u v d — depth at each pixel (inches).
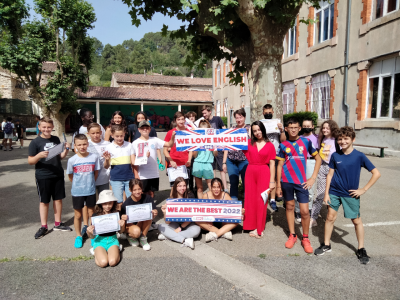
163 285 124.6
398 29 383.2
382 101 423.5
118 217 151.6
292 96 634.2
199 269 138.1
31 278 130.6
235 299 115.2
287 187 159.6
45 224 179.9
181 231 172.2
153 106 1475.1
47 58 813.9
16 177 346.6
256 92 232.4
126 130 229.3
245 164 214.7
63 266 141.2
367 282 125.3
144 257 151.1
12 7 732.7
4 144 627.8
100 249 146.6
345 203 146.3
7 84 1183.6
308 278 129.0
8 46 760.3
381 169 333.1
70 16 773.3
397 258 146.3
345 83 473.1
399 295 116.2
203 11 233.8
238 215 172.4
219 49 281.9
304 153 158.1
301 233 181.5
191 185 242.1
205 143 186.5
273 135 220.5
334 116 502.3
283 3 210.8
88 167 168.9
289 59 625.9
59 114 892.6
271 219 205.0
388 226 186.7
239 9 203.9
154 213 160.9
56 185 181.5
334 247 159.8
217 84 1166.3
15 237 176.4
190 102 1282.0
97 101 1182.9
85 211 174.9
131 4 261.3
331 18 512.1
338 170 148.0
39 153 169.8
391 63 403.5
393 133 401.1
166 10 265.7
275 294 117.7
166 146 211.0
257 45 221.9
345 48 471.5
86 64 934.4
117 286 124.2
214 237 169.8
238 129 180.5
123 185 191.3
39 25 784.9
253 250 157.9
